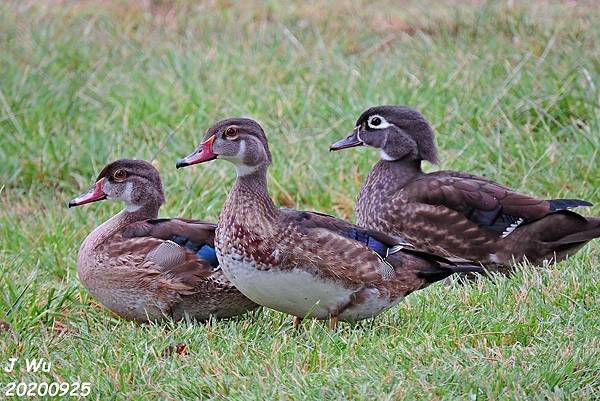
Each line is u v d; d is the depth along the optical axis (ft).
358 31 62.08
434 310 33.78
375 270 32.55
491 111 50.24
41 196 47.50
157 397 28.63
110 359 30.73
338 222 32.99
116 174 36.73
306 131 50.62
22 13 64.03
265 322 34.40
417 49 57.52
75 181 48.96
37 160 49.08
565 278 35.40
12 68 56.29
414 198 40.09
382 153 41.47
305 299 32.58
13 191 48.11
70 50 59.62
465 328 32.35
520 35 57.67
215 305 35.01
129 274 34.53
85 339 32.91
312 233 32.07
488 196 39.68
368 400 27.35
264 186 32.91
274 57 58.03
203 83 55.31
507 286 35.19
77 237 42.27
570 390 28.02
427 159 41.47
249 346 31.17
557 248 39.55
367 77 54.24
